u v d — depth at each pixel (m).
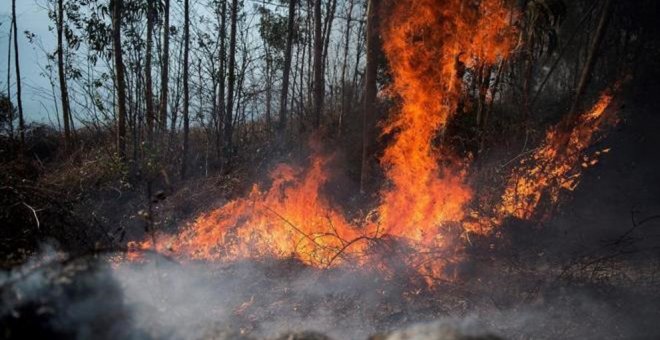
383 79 12.18
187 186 10.97
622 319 4.89
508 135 9.84
